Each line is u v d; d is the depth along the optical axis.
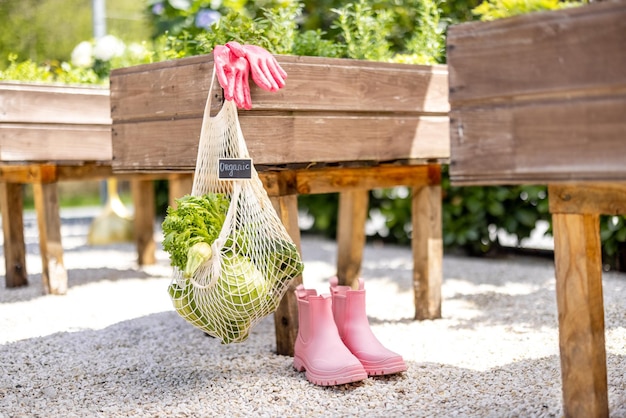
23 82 3.53
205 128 2.60
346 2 4.80
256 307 2.51
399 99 2.99
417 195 3.27
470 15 4.45
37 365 2.81
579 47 1.99
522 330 3.09
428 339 3.01
